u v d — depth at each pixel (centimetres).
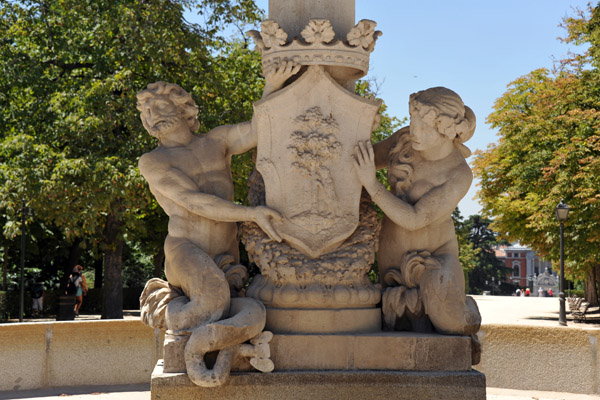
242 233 516
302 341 476
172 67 1686
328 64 505
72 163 1512
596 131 1938
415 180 519
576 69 2177
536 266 10094
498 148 2359
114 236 1758
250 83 1825
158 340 768
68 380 737
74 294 2238
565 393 712
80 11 1692
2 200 1567
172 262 495
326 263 494
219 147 529
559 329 724
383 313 517
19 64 1738
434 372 469
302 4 531
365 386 464
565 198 1986
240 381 458
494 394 705
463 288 498
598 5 2106
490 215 2520
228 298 475
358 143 511
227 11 1750
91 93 1584
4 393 701
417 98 521
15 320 2089
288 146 504
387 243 534
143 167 511
